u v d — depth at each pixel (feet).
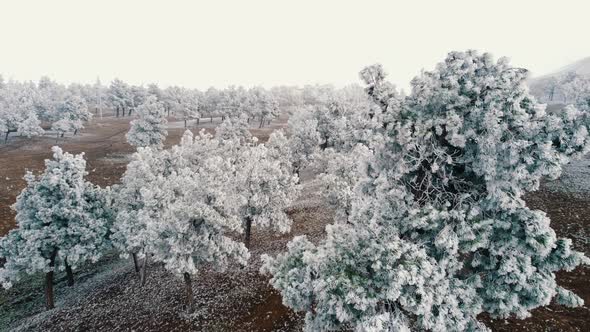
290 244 48.37
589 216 111.45
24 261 93.45
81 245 101.76
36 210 98.07
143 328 85.40
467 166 42.27
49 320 97.14
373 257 38.50
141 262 133.18
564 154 35.78
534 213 36.73
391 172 43.73
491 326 65.00
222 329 80.43
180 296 97.50
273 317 81.92
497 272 38.93
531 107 37.35
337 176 107.86
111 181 222.28
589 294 72.79
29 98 413.18
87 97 505.66
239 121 274.57
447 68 41.70
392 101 42.37
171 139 324.80
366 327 34.17
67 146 291.58
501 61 39.22
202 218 81.20
